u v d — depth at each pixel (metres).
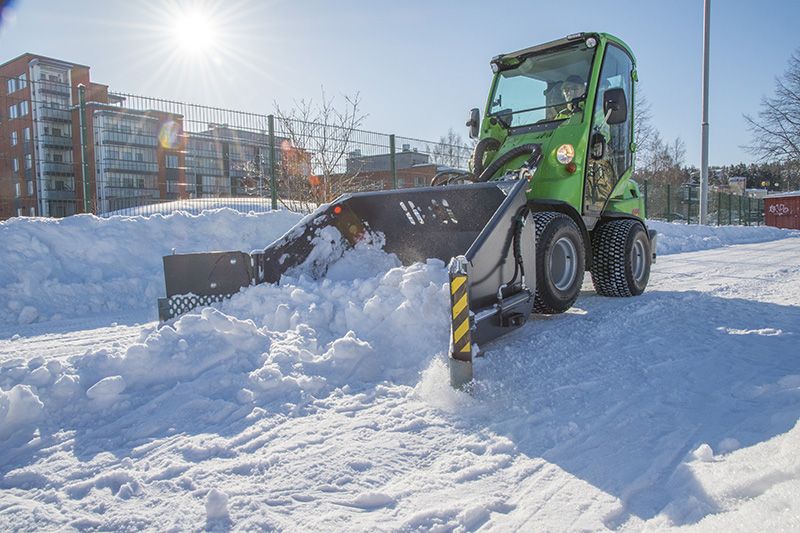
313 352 3.14
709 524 1.59
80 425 2.49
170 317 3.77
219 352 3.01
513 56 5.46
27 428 2.43
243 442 2.27
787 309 4.68
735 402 2.60
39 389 2.64
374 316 3.31
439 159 11.56
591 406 2.61
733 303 4.98
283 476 2.00
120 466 2.12
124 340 4.30
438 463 2.09
